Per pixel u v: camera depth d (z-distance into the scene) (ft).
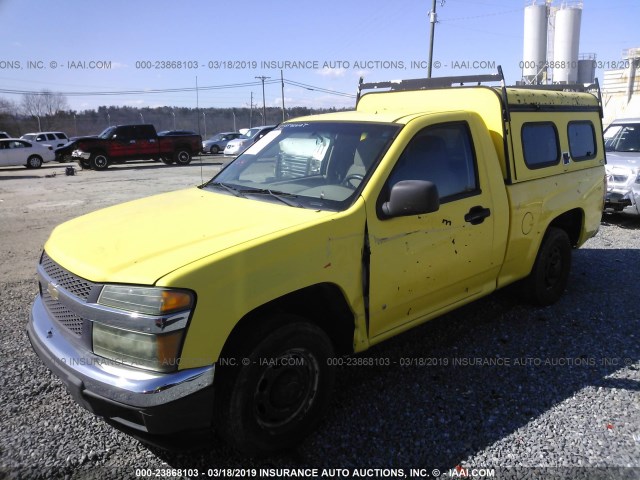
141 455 9.71
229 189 12.60
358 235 10.22
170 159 88.69
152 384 7.87
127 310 8.13
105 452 9.76
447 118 12.52
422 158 11.78
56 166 97.09
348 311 10.47
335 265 9.90
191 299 8.14
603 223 29.89
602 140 18.66
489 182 13.19
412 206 10.02
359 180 10.89
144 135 84.38
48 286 9.77
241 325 9.19
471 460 9.46
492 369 12.74
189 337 8.13
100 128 174.19
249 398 8.96
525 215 14.34
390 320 11.39
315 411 10.09
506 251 13.98
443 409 11.05
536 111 15.08
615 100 103.24
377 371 12.70
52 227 31.40
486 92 14.02
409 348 13.94
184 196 12.69
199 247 8.93
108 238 9.87
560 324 15.34
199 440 8.85
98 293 8.46
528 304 16.72
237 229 9.66
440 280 12.10
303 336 9.59
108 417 8.56
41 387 11.89
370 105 17.26
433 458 9.55
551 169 15.44
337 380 12.30
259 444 9.27
